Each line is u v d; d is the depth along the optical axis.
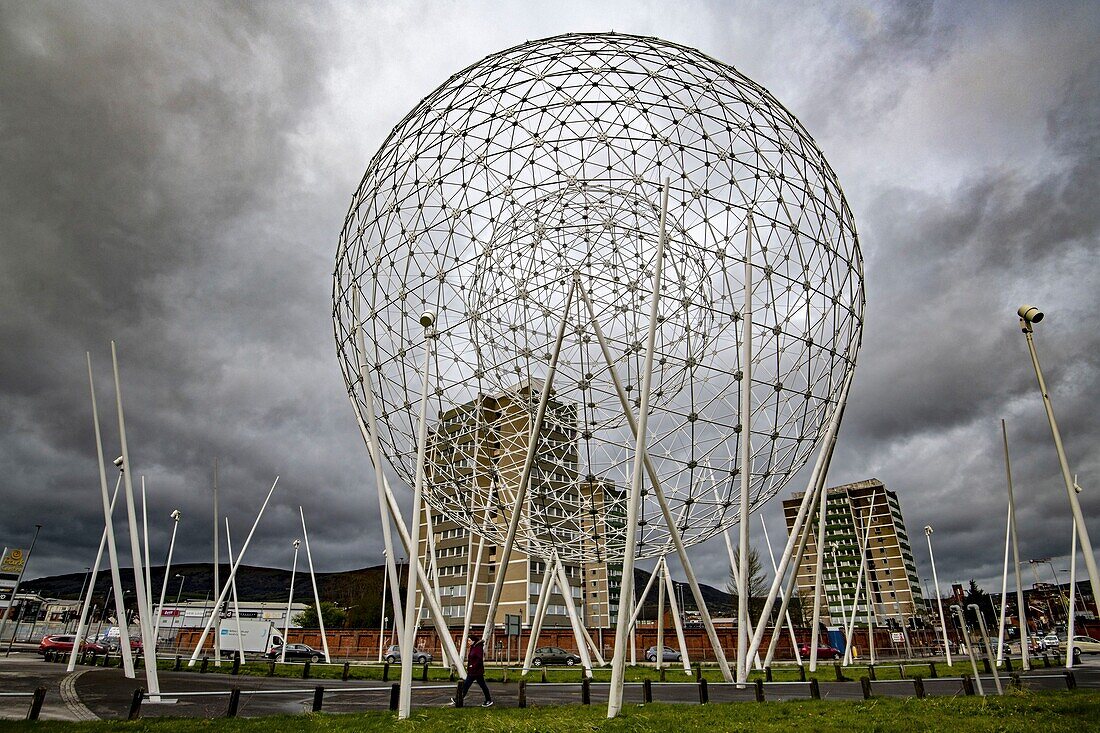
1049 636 67.06
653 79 27.20
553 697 21.27
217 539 40.81
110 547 26.27
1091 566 15.63
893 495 119.06
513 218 31.41
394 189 28.64
